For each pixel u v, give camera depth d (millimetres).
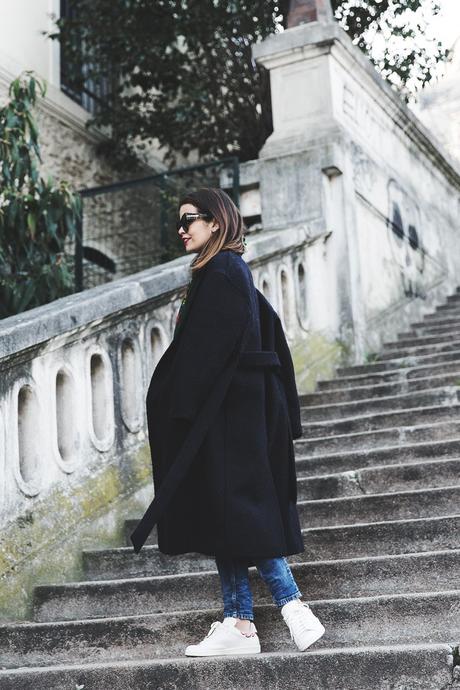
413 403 5660
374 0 9859
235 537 2799
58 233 6766
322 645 3111
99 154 10039
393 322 8211
